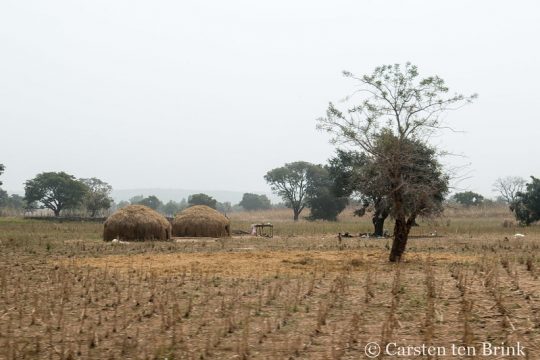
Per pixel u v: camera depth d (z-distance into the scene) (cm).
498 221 7281
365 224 6656
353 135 2158
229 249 2834
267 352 898
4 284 1497
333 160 4775
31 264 2055
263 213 12062
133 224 3384
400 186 2088
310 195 10531
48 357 882
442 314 1121
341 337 968
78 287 1510
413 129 2153
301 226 5950
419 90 2141
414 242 3434
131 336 1002
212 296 1362
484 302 1241
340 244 3200
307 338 974
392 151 2112
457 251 2728
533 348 890
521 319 1073
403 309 1196
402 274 1753
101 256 2408
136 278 1691
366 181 2250
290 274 1762
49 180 9425
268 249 2856
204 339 979
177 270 1878
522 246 2989
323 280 1634
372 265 2020
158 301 1285
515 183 9600
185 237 3816
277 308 1227
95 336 997
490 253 2586
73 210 10306
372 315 1147
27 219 6719
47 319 1127
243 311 1194
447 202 2466
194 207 4022
